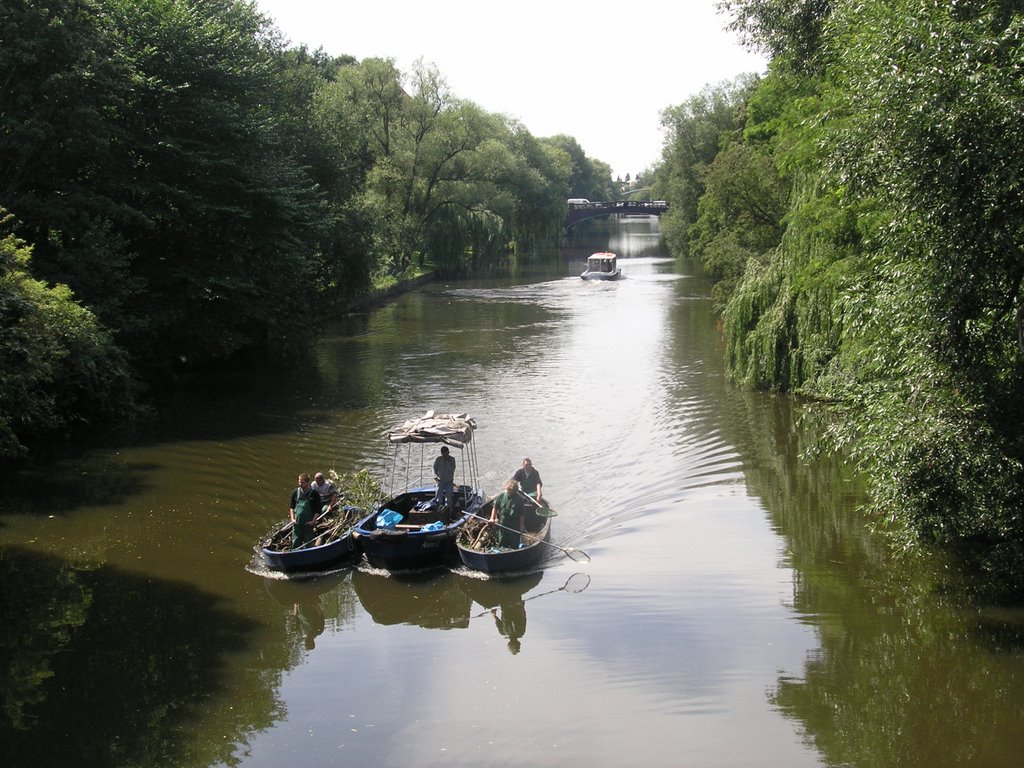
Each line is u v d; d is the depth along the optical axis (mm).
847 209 20375
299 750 10406
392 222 62562
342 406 28688
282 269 34781
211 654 12867
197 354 34031
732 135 61969
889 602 14141
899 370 14234
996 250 12789
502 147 71250
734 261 42438
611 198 193250
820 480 20688
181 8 31656
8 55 24969
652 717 11008
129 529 17828
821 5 23156
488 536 16984
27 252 22500
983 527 15031
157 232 31516
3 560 16172
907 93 12250
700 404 28250
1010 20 13547
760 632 13234
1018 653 12391
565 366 35375
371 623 14070
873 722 10758
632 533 17625
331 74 70938
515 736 10656
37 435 24297
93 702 11430
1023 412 13430
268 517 18609
